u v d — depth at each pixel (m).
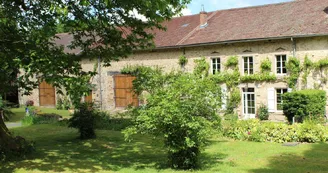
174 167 9.06
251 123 14.02
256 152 11.11
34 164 9.99
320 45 18.70
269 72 20.55
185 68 23.83
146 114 8.66
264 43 20.64
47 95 32.75
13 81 9.91
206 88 8.79
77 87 8.51
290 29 19.89
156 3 9.46
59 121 20.62
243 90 21.75
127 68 26.44
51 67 8.52
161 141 9.99
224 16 25.39
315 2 21.77
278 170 8.66
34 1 10.23
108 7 10.31
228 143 12.82
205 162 9.75
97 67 28.55
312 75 19.08
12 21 9.77
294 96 17.30
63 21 10.43
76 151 12.17
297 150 11.22
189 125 8.14
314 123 13.52
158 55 25.19
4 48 9.36
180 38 24.64
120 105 27.42
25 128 18.97
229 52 22.03
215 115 8.95
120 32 12.41
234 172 8.54
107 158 10.95
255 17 23.20
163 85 9.76
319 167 8.91
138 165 9.77
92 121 14.84
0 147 10.49
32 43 9.19
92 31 12.77
